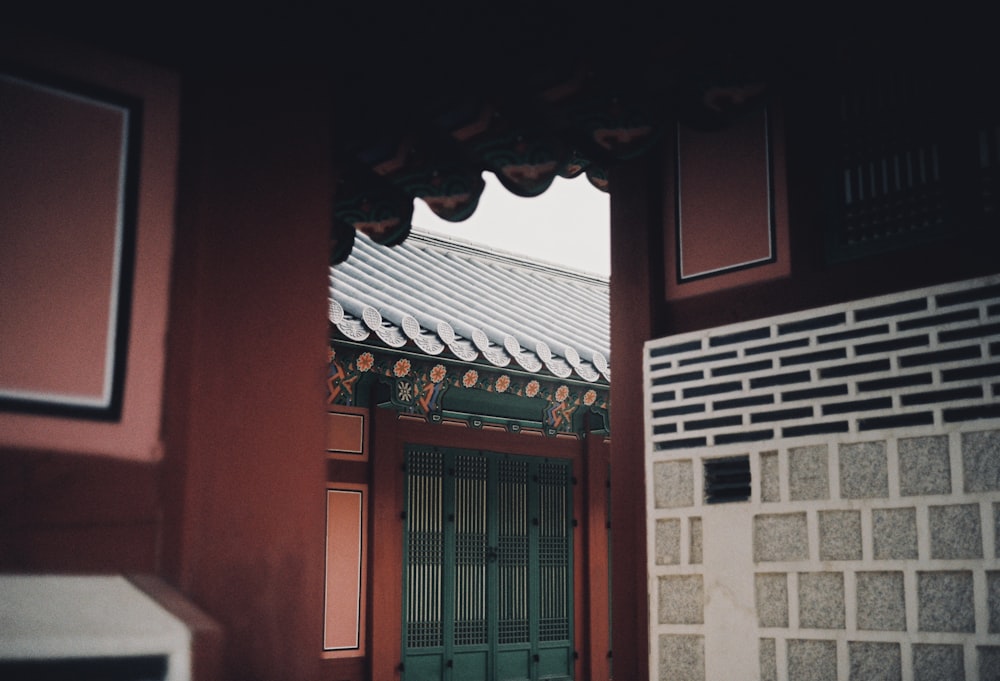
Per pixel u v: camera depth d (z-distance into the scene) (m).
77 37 2.57
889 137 4.91
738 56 3.61
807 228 5.18
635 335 5.83
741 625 5.05
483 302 11.83
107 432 2.49
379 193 4.25
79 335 2.48
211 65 2.82
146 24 2.71
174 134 2.72
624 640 5.58
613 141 3.89
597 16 3.41
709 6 3.48
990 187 4.50
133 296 2.58
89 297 2.51
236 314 2.74
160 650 2.42
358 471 9.52
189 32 2.79
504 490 10.80
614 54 3.48
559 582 11.16
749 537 5.09
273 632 2.68
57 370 2.43
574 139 3.83
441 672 9.89
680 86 3.71
